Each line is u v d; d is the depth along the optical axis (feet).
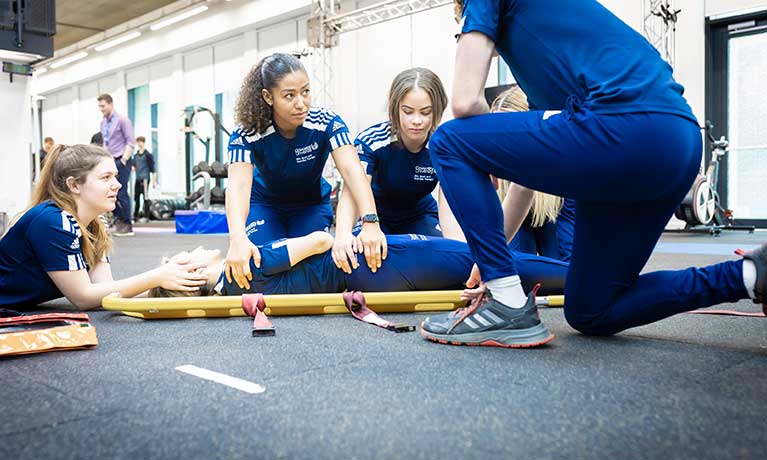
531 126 4.12
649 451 2.58
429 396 3.37
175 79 46.68
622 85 3.93
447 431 2.84
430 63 31.83
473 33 4.31
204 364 4.18
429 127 7.13
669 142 3.87
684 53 24.81
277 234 8.37
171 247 19.36
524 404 3.22
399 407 3.19
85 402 3.35
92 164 6.71
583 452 2.58
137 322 6.09
